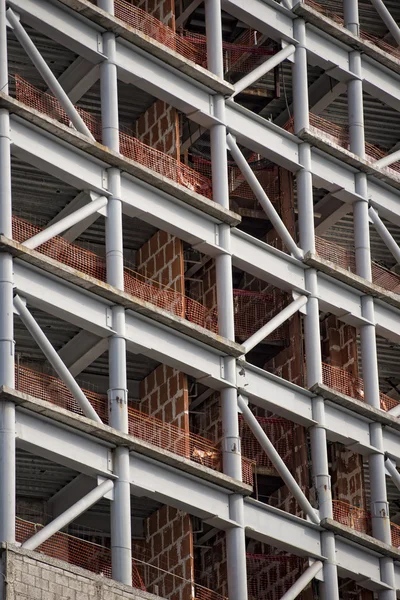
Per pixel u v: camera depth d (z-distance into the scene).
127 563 71.75
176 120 80.69
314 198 89.00
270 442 79.44
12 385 70.06
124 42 77.88
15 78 76.19
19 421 70.12
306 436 82.25
